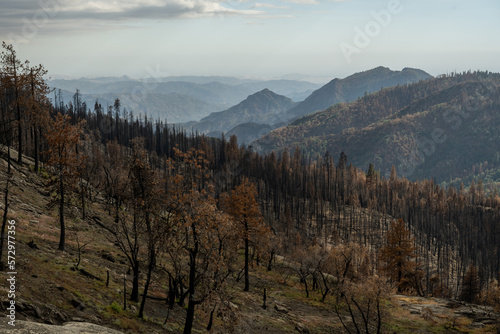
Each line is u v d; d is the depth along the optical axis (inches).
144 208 1170.0
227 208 2057.1
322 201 7322.8
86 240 1692.9
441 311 2036.2
